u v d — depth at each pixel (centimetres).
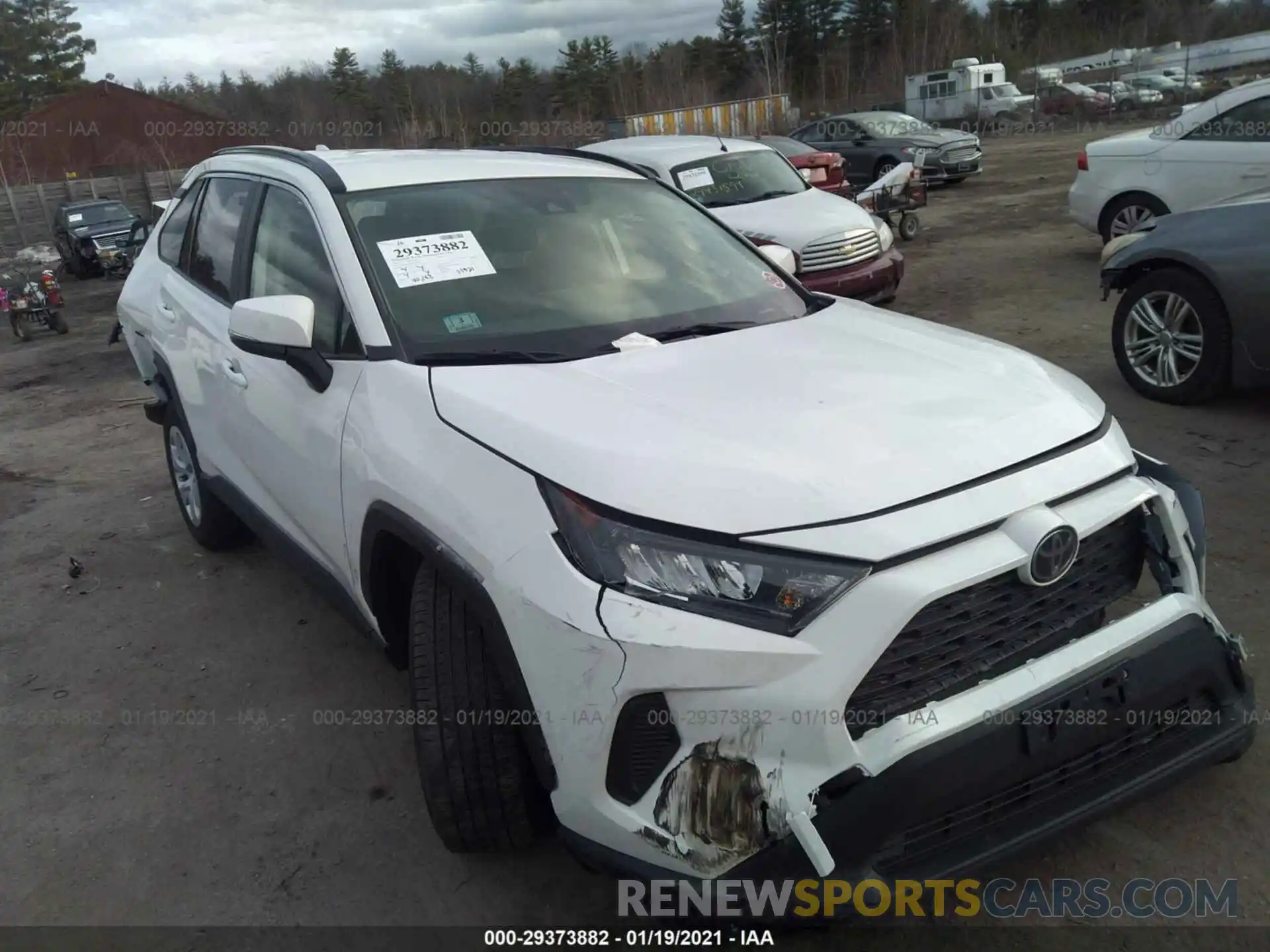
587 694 206
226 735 349
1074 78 4219
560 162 387
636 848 212
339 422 287
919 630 208
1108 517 231
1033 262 1058
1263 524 427
